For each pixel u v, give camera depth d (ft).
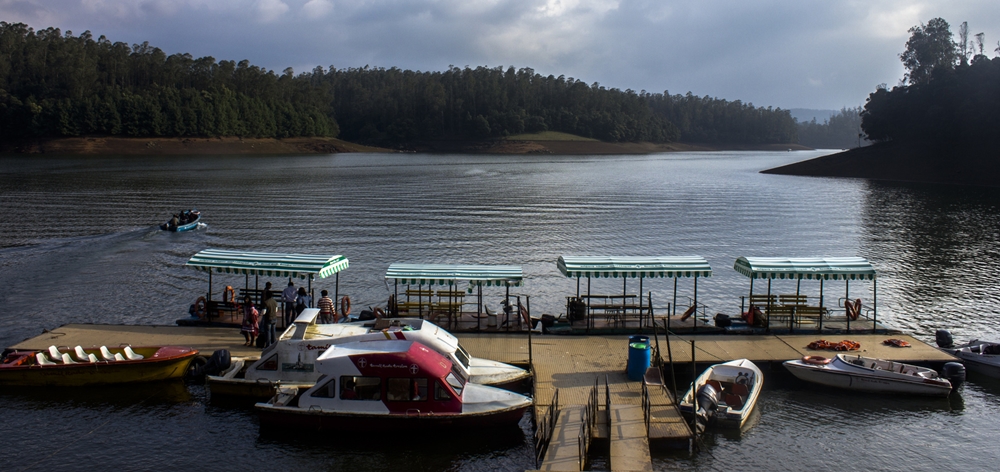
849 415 85.15
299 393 81.66
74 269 168.45
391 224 253.03
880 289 158.71
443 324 108.27
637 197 365.81
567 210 302.45
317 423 77.87
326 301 106.52
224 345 98.37
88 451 74.69
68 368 88.53
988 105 467.11
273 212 282.56
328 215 275.39
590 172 590.55
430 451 76.38
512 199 346.74
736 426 80.28
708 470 71.61
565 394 83.66
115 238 213.66
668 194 385.91
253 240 215.31
